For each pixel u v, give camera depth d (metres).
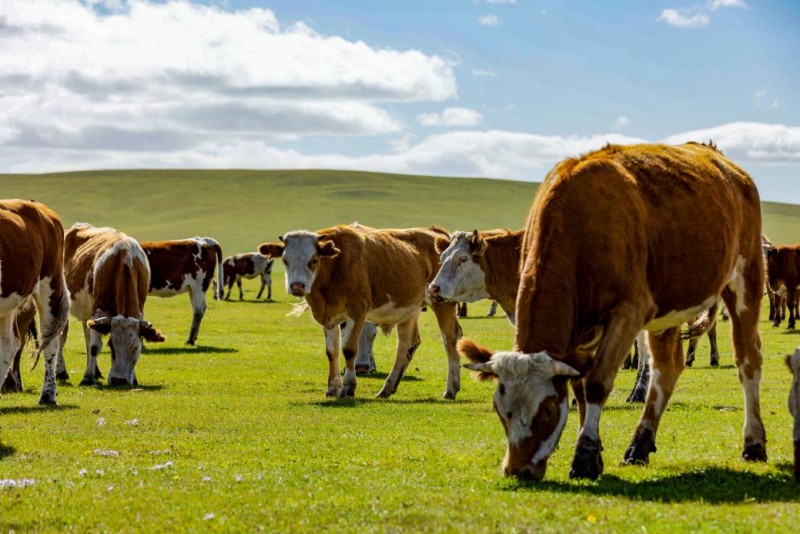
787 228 149.25
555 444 9.92
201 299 33.81
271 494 9.66
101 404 18.33
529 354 9.83
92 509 9.07
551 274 10.34
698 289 11.44
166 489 9.95
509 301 18.58
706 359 28.80
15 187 169.75
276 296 66.19
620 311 10.41
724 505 8.94
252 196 166.25
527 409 9.80
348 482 10.28
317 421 16.06
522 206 164.62
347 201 163.25
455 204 164.00
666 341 11.87
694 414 16.38
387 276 20.73
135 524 8.55
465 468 11.24
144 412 17.11
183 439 13.94
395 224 145.12
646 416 11.72
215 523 8.48
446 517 8.52
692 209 11.34
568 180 10.75
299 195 168.12
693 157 12.19
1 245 15.04
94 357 22.95
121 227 139.00
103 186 172.25
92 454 12.47
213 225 139.88
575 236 10.46
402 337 21.17
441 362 28.59
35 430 14.67
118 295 22.55
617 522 8.20
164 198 163.12
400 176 193.88
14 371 20.50
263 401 19.09
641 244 10.70
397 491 9.74
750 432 11.85
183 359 28.62
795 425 10.02
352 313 20.28
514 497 9.23
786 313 50.47
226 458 12.24
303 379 23.91
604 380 10.29
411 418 16.53
